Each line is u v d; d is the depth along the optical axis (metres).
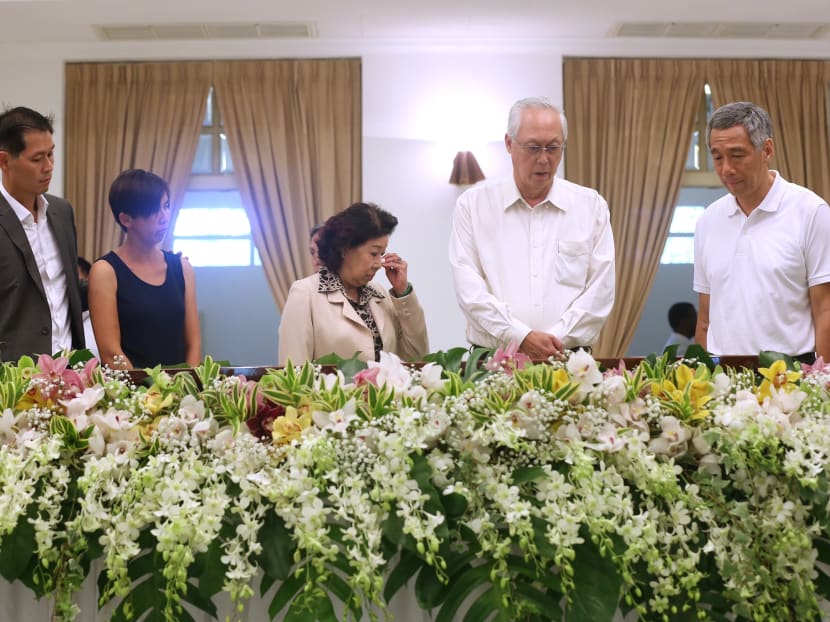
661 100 6.50
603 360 1.83
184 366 1.83
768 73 6.56
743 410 1.58
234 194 6.70
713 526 1.52
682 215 7.14
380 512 1.48
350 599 1.47
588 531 1.54
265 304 7.04
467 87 6.46
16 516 1.44
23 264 2.60
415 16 6.07
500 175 6.41
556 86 6.47
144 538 1.52
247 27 6.24
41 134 2.61
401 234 6.37
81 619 1.57
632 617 1.58
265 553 1.48
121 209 2.69
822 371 1.73
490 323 2.45
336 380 1.60
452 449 1.56
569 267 2.62
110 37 6.38
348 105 6.46
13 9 5.91
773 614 1.53
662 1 5.88
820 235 2.55
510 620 1.47
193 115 6.46
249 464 1.52
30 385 1.60
